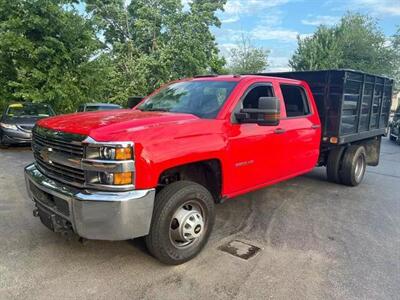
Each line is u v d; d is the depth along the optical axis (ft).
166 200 10.74
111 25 95.04
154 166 10.08
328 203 18.66
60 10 49.03
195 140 11.44
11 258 11.41
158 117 11.83
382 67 119.24
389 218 16.55
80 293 9.63
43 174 11.54
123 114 12.69
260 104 12.44
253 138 13.93
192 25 85.05
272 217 16.14
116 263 11.31
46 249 12.10
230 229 14.48
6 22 46.32
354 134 21.09
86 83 53.06
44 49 46.80
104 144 9.45
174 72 85.10
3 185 19.98
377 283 10.59
